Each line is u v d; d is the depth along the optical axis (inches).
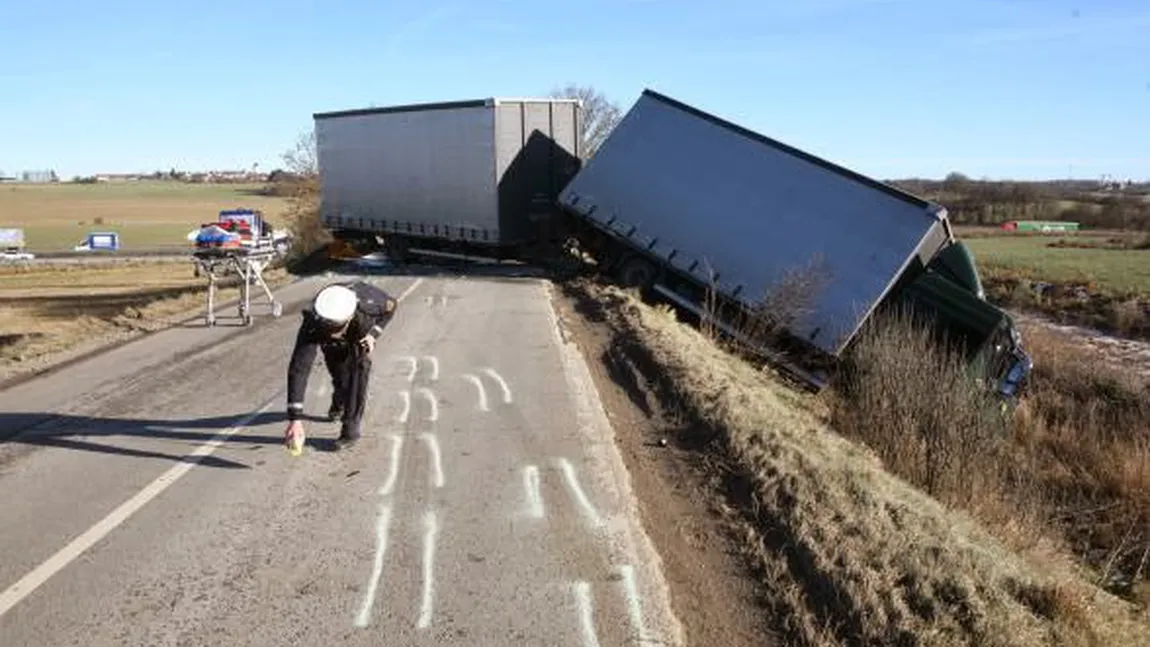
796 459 267.3
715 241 725.3
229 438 296.8
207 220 3917.3
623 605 180.1
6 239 2947.8
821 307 617.3
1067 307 1295.5
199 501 237.3
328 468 264.2
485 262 1010.7
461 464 268.5
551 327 554.9
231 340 502.3
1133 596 301.4
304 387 254.8
